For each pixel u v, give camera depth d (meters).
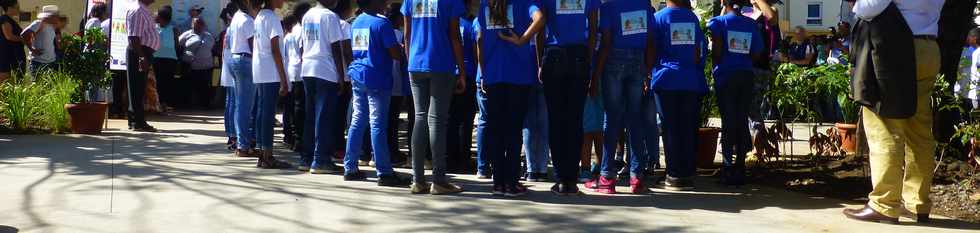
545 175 7.17
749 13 7.80
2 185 6.29
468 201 5.91
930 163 5.37
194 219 5.19
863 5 5.15
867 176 6.95
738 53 6.79
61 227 4.93
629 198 6.18
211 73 15.92
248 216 5.30
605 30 6.01
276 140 10.16
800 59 14.22
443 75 6.01
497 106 6.01
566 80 5.96
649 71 6.66
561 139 6.16
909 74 5.07
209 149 8.98
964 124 6.64
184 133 10.78
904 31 5.07
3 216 5.20
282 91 7.35
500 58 5.91
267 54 7.38
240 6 8.15
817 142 7.96
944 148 6.62
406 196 6.09
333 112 7.14
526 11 5.85
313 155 7.39
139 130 10.85
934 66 5.20
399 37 7.77
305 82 7.16
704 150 7.82
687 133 6.60
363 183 6.67
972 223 5.38
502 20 5.81
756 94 7.77
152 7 16.58
